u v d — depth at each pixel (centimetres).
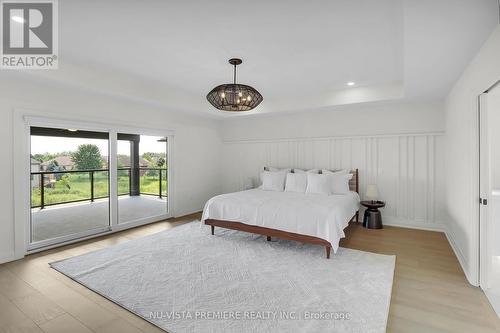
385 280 254
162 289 239
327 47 284
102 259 310
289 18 224
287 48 287
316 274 269
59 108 354
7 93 309
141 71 366
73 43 275
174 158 532
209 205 404
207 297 226
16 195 316
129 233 419
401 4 201
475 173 249
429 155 438
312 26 237
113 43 274
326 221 313
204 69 358
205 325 188
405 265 295
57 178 374
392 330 184
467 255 272
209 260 306
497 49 196
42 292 237
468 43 224
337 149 516
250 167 621
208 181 621
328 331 180
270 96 502
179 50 293
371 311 203
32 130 339
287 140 568
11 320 196
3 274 274
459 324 189
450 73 296
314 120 538
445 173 420
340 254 325
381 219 447
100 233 408
